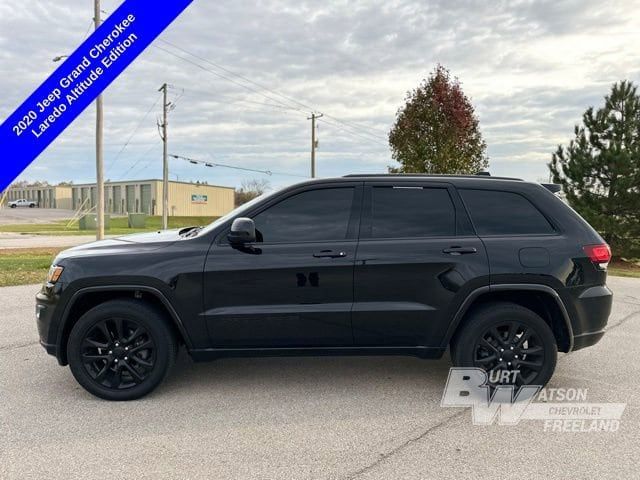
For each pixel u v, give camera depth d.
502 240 4.11
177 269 3.97
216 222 4.37
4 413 3.80
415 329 4.07
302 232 4.11
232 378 4.58
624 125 18.91
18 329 6.29
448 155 15.96
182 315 3.99
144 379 4.05
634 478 2.92
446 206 4.21
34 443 3.32
